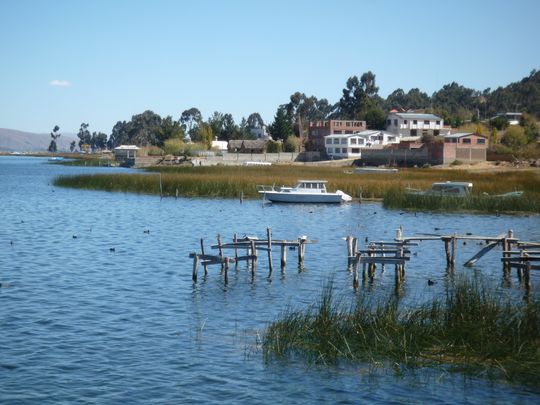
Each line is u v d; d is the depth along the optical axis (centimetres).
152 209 7406
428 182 9056
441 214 6919
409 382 1973
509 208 7012
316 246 4744
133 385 1989
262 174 11200
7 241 4850
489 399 1859
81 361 2188
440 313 2425
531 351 2100
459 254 4372
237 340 2405
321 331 2327
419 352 2152
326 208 7656
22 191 9781
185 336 2459
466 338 2198
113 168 17675
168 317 2733
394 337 2238
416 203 7412
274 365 2131
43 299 3019
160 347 2330
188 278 3553
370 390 1930
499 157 15525
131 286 3322
